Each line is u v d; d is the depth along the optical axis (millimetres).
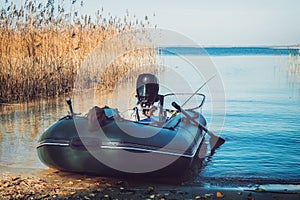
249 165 7895
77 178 6883
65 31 17906
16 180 6691
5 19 15680
